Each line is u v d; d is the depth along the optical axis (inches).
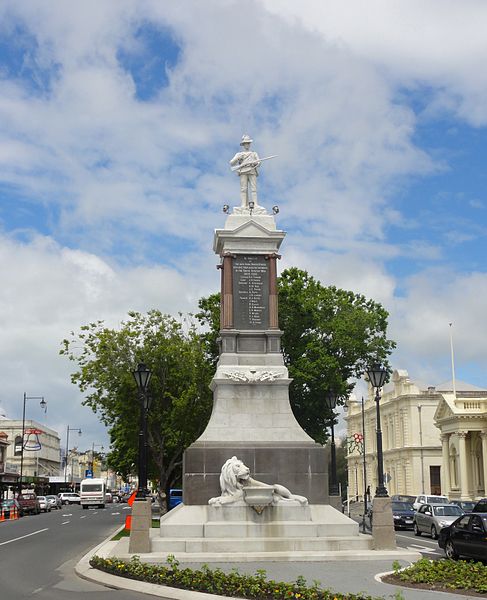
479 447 3469.5
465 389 4202.8
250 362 1173.7
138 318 2096.5
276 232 1210.0
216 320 2156.7
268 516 1037.8
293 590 648.4
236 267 1202.6
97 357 2074.3
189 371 2042.3
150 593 705.6
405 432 4119.1
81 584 793.6
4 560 1048.2
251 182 1277.1
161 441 2127.2
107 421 2203.5
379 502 1018.1
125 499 5880.9
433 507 1584.6
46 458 6407.5
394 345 2253.9
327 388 2078.0
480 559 1028.5
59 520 2283.5
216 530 1013.8
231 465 1063.6
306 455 1108.5
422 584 734.5
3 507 2498.8
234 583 684.7
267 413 1143.6
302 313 2128.4
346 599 616.1
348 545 997.2
